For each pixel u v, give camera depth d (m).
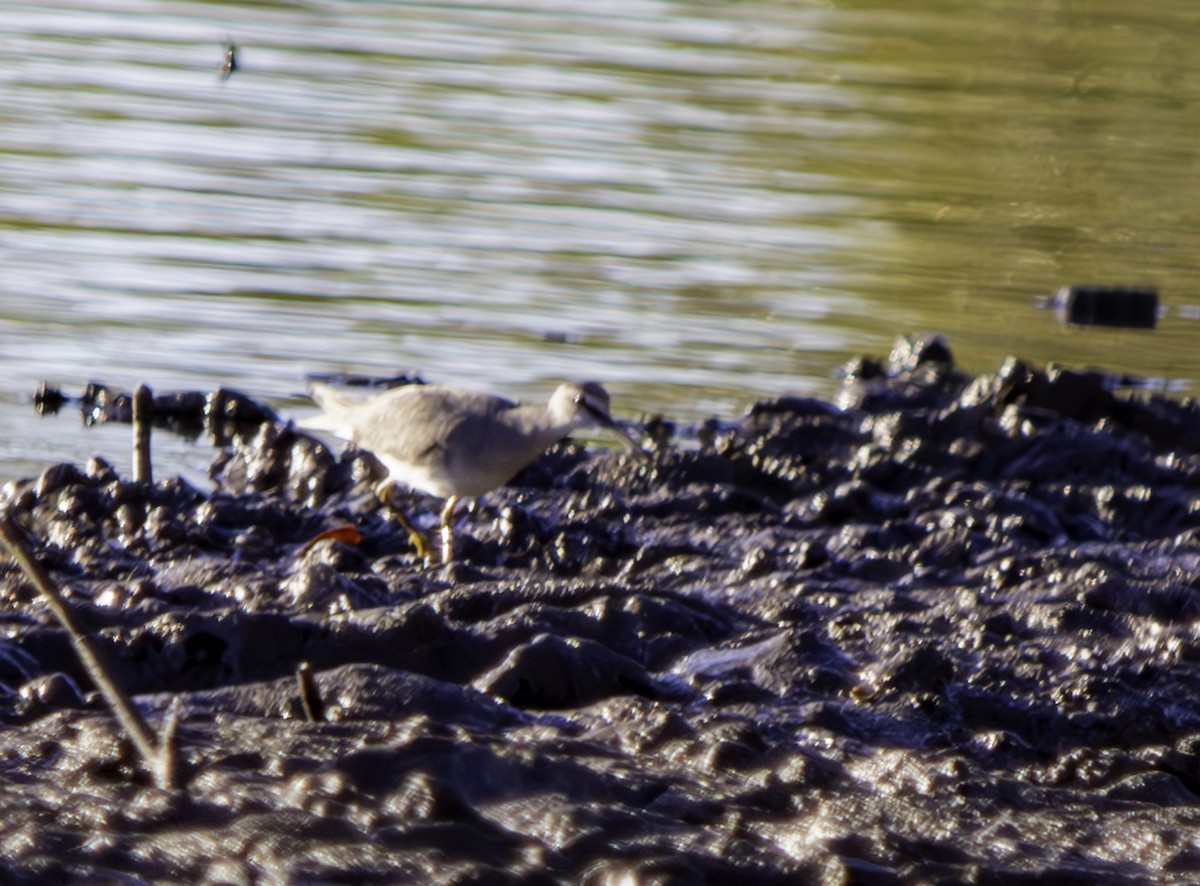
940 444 15.43
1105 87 31.81
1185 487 15.13
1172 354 20.05
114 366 16.91
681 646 10.45
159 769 8.21
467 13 32.34
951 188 25.69
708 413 16.59
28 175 22.27
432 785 8.08
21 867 7.39
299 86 27.05
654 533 13.24
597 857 7.80
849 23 34.22
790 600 11.30
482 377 17.09
